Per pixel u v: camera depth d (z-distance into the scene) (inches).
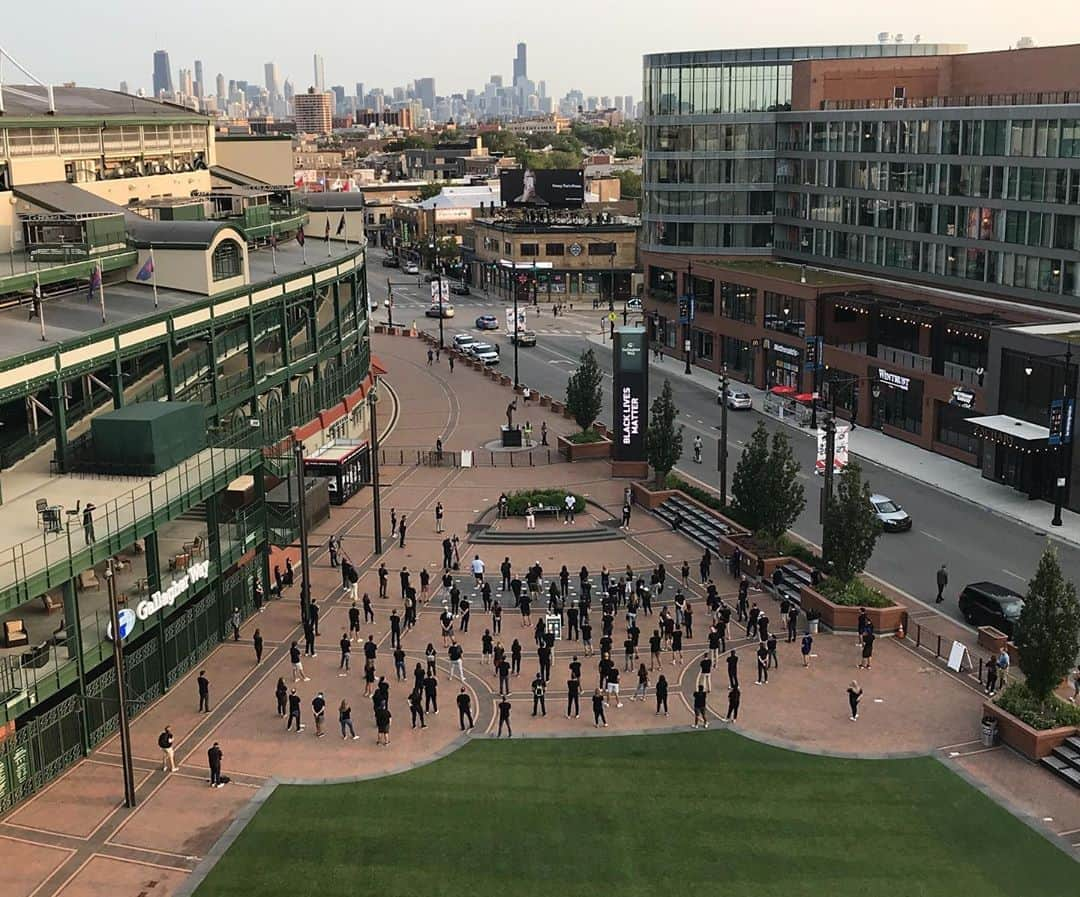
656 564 2308.1
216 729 1631.4
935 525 2507.4
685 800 1419.8
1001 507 2610.7
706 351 4448.8
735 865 1273.4
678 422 3545.8
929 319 3149.6
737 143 4493.1
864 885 1234.0
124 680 1518.2
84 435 1955.0
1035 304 3186.5
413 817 1387.8
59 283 2206.0
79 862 1304.1
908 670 1800.0
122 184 3002.0
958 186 3430.1
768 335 3937.0
